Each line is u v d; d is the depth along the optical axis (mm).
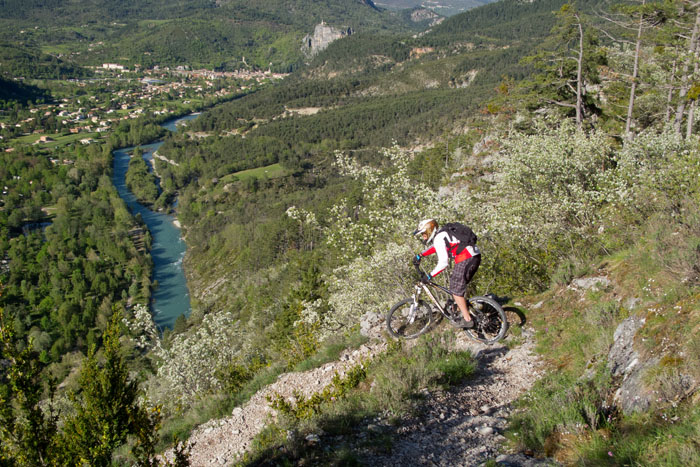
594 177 9664
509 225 8500
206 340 13281
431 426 4473
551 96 26844
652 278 5105
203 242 110250
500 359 5652
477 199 10320
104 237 110312
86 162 170750
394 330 6707
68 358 64188
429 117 182500
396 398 5008
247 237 98625
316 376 7184
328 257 43594
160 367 13219
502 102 30406
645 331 4164
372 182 10312
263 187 151625
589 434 3453
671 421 3076
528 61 27016
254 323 46250
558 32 25359
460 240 5180
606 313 5250
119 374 4516
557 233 9008
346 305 11695
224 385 10445
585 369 4602
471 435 4152
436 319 6738
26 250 105250
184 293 89625
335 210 10633
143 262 98438
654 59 24844
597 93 27859
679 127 20766
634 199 8312
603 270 6266
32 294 81500
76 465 4328
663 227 6363
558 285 6734
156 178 167000
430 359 5891
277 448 4730
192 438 7227
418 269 5793
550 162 9727
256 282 72625
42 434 4289
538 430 3705
